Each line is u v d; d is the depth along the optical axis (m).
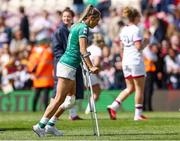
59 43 39.19
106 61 55.59
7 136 29.58
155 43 54.03
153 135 29.67
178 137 28.62
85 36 28.69
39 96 53.22
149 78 52.03
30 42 62.88
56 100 29.28
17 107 55.28
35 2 68.81
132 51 39.31
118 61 55.53
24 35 63.81
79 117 42.00
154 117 42.94
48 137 29.08
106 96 52.88
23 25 64.06
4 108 55.59
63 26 39.34
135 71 39.31
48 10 67.50
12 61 58.78
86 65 29.28
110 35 61.50
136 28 39.09
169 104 53.69
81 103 52.19
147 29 57.09
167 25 59.34
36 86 52.56
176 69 56.97
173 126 34.81
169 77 56.59
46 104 52.44
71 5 66.25
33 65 52.47
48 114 29.39
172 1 64.94
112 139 27.84
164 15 63.16
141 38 39.16
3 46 61.75
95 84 44.69
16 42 62.88
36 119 42.69
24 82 58.19
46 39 52.97
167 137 28.64
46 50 52.34
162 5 64.69
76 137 28.92
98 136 29.34
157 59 55.06
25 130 33.28
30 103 54.97
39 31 63.59
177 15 63.81
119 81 55.38
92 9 29.05
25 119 42.88
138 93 39.56
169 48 57.44
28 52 60.06
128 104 52.47
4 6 69.56
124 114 47.97
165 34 58.53
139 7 65.44
